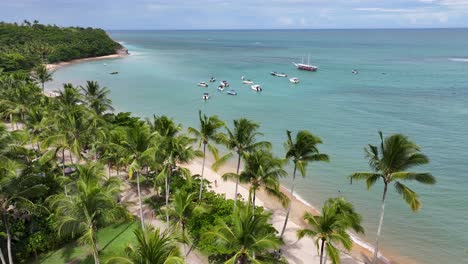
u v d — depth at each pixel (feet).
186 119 319.27
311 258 126.11
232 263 79.97
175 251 72.08
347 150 237.04
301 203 170.09
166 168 129.08
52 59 645.92
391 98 395.34
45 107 195.42
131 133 116.98
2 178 94.22
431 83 482.28
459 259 129.39
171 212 119.14
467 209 161.48
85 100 244.83
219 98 404.16
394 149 95.66
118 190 110.52
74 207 91.25
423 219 154.40
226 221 122.31
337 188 184.75
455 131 272.72
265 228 85.51
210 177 196.44
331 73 593.42
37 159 157.99
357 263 125.70
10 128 249.75
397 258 129.90
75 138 151.12
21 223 119.85
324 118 315.99
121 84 481.87
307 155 123.34
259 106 364.38
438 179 191.62
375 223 152.05
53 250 120.57
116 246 123.34
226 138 133.08
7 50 579.89
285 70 629.92
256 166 118.52
